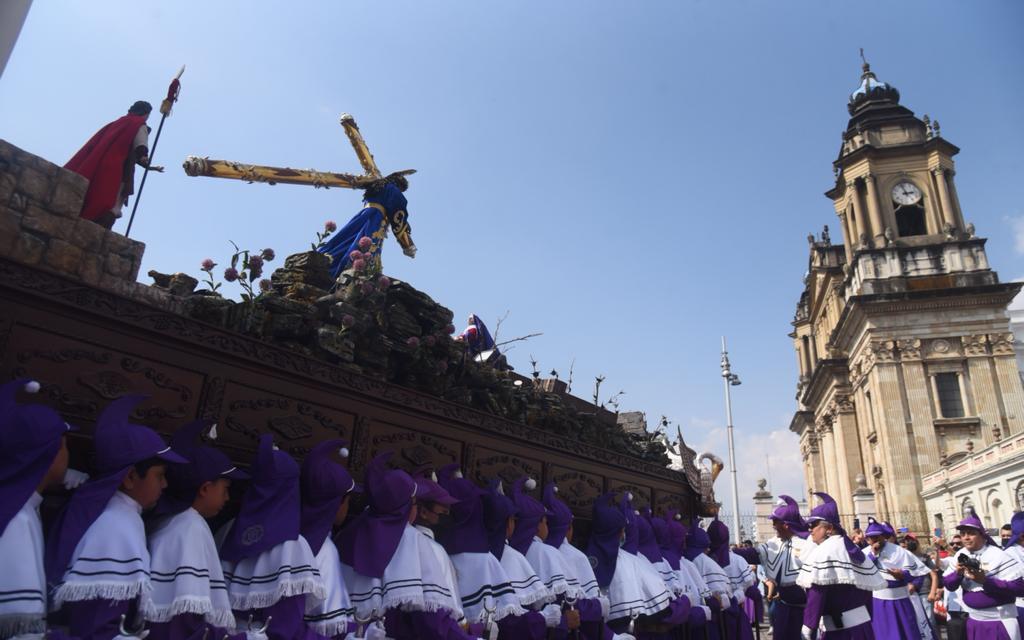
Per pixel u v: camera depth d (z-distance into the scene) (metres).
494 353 8.59
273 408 4.69
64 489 3.51
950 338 34.78
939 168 39.00
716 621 9.34
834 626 6.67
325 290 6.29
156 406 4.02
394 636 4.56
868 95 43.59
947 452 32.88
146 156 5.21
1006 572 7.59
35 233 3.74
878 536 8.72
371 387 5.46
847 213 42.31
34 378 3.53
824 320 52.03
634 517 7.65
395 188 8.84
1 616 2.62
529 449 7.36
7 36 4.07
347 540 4.59
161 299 4.31
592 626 6.70
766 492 38.47
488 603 5.02
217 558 3.59
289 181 7.50
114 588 2.95
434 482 5.18
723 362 29.59
